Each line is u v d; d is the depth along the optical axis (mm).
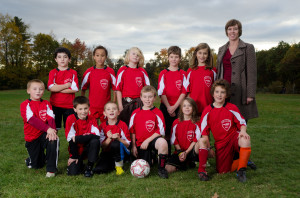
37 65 47531
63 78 4535
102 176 3549
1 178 3334
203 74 4312
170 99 4562
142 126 3941
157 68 45375
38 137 3832
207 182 3252
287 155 4691
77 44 46250
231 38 4250
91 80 4699
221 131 3676
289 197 2781
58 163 4207
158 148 3617
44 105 3947
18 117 9750
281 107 14641
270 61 53188
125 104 4461
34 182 3217
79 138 3600
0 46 42531
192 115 3998
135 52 4488
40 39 47188
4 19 42719
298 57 41375
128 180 3357
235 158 3699
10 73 43281
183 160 3801
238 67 4176
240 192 2898
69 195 2801
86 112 3764
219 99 3658
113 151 3666
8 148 5051
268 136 6469
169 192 2908
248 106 4195
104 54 4715
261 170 3771
